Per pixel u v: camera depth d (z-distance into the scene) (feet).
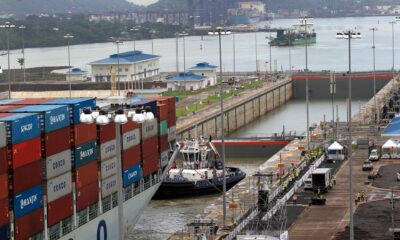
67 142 353.92
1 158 307.58
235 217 428.56
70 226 358.84
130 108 298.56
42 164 338.54
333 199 461.37
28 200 325.83
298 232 393.70
